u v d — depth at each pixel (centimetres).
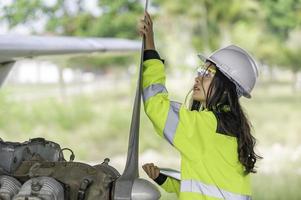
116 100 2869
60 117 2492
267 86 3123
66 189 354
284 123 2388
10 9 3216
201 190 370
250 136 380
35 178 349
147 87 377
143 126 2166
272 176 1573
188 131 368
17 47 628
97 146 2231
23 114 2522
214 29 3136
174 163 1919
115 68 3362
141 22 386
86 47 859
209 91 391
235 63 393
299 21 3117
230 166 374
